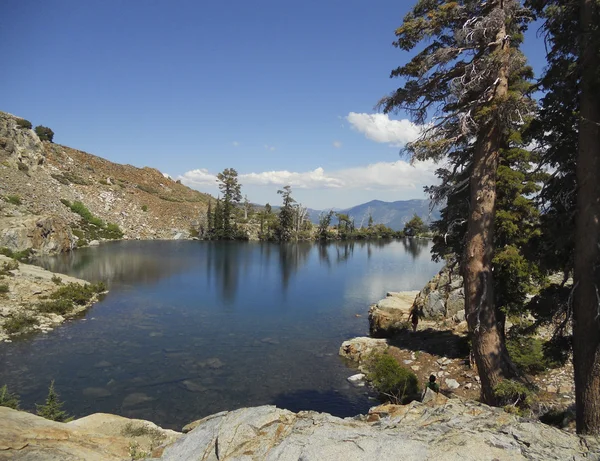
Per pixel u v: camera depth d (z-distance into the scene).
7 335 20.34
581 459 4.63
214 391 15.01
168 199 114.81
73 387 14.85
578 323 7.38
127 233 84.00
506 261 12.39
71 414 12.71
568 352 8.84
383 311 23.98
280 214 99.75
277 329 23.97
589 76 6.80
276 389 15.37
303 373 17.09
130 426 6.94
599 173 7.10
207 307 28.91
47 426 6.05
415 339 19.31
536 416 7.87
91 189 93.62
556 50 8.13
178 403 13.90
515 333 13.88
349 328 24.78
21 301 24.77
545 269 9.38
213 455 5.31
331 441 5.05
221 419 6.20
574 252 7.58
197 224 101.88
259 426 5.72
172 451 5.70
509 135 12.44
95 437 6.18
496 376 8.22
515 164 13.18
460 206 12.66
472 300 8.59
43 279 29.16
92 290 31.03
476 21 8.09
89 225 76.38
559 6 7.70
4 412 6.21
